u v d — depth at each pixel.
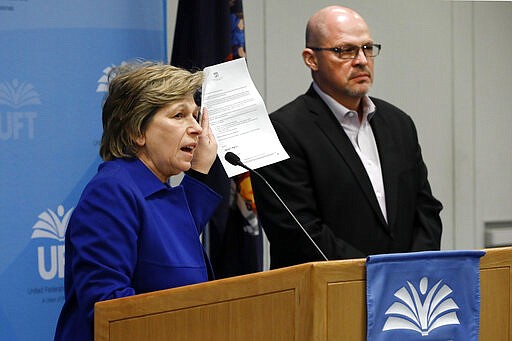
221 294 2.34
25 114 4.10
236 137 3.41
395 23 6.51
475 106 6.81
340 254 3.89
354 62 4.16
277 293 2.29
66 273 2.83
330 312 2.30
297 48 6.12
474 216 6.83
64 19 4.16
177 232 2.88
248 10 5.96
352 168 4.09
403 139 4.32
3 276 4.06
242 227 4.78
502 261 2.60
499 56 6.88
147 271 2.75
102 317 2.39
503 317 2.62
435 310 2.46
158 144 2.86
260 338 2.30
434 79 6.66
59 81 4.16
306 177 4.04
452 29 6.72
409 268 2.41
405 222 4.17
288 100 6.09
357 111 4.29
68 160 4.17
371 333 2.34
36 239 4.11
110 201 2.71
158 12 4.40
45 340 4.14
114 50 4.27
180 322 2.37
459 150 6.76
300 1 6.13
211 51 4.68
